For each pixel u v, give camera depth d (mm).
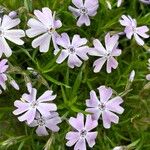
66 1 167
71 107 153
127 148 149
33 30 149
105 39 155
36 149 156
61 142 152
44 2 167
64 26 165
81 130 146
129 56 173
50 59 159
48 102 151
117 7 178
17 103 144
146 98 163
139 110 164
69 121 145
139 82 167
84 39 154
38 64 153
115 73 167
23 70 153
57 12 164
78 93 162
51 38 159
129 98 163
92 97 150
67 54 152
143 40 178
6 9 154
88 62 163
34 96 145
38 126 148
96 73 166
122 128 162
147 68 166
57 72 162
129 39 170
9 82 147
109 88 150
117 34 161
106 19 173
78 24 162
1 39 147
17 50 159
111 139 161
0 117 154
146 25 181
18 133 158
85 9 162
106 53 155
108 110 150
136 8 187
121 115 163
